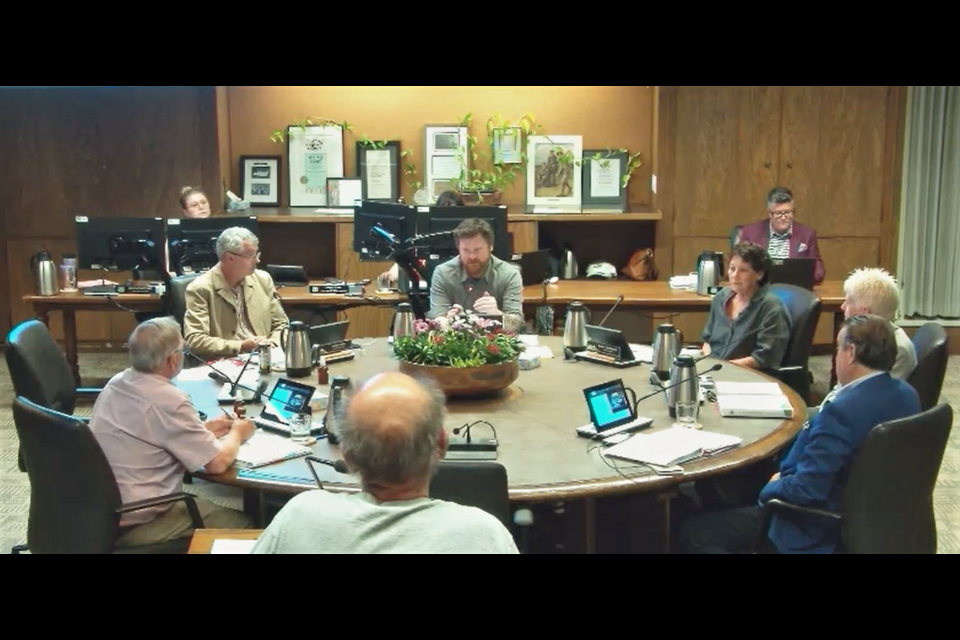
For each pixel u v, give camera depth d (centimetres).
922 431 264
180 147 704
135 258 570
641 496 331
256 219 566
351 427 177
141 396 292
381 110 738
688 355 331
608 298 556
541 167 732
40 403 353
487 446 295
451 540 171
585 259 745
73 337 599
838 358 287
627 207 725
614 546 334
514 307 472
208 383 377
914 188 703
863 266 712
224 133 725
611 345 403
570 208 722
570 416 333
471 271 468
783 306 439
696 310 557
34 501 290
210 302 454
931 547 277
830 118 695
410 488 178
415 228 541
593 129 738
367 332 661
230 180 741
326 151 738
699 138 703
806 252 604
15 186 709
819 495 274
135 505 282
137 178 707
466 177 732
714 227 712
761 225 618
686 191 711
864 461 263
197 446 289
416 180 744
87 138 702
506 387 363
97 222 568
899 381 283
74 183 708
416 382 188
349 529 173
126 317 732
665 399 353
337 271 689
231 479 283
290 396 323
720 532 305
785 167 701
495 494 251
